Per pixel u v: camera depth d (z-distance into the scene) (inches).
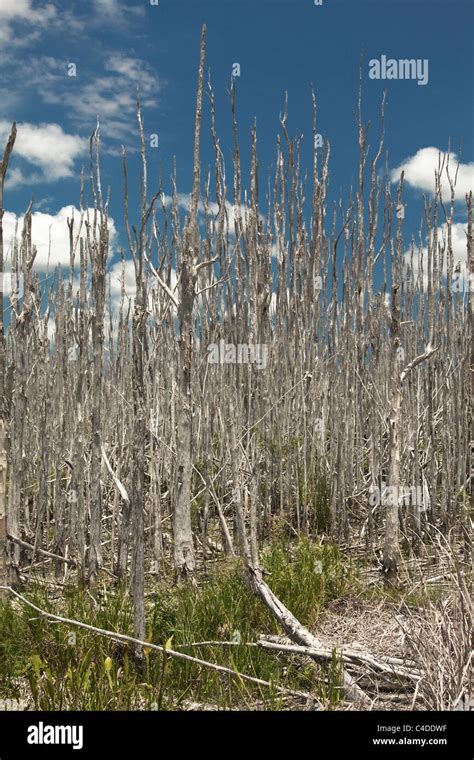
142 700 117.3
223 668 117.6
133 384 124.6
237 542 200.5
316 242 220.4
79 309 170.7
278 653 135.8
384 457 223.6
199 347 219.6
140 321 123.3
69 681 118.3
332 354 238.5
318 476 232.2
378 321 211.3
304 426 216.7
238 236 197.0
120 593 152.9
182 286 173.3
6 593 152.3
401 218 220.5
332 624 153.0
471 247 199.5
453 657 110.1
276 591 157.9
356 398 236.7
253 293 186.2
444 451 223.6
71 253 179.2
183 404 175.2
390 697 119.6
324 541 212.5
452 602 123.0
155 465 187.9
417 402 210.8
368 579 184.5
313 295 223.8
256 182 185.2
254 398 214.1
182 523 173.9
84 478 182.1
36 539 176.6
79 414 166.4
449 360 232.7
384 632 144.9
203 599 152.2
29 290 169.6
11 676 126.2
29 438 199.8
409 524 210.4
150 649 124.8
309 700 118.6
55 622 130.3
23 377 171.0
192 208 171.5
